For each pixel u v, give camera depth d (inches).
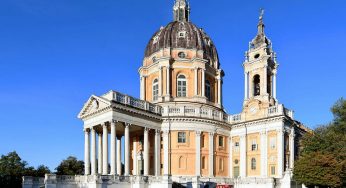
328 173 1786.4
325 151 1887.3
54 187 1733.5
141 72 2810.0
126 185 1815.9
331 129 2098.9
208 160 2364.7
